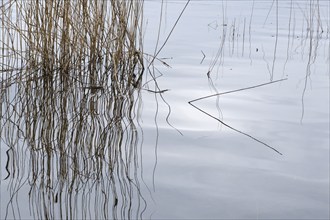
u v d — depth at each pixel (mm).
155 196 2107
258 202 2072
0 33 5348
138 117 3234
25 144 2670
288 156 2609
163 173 2352
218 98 3766
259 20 8508
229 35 6758
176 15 8609
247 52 5785
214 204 2047
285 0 11422
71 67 4129
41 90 3723
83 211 1954
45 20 3955
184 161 2510
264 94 3922
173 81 4277
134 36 4578
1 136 2768
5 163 2412
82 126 3004
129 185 2209
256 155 2615
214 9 9688
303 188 2219
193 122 3168
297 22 8398
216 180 2285
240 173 2373
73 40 4078
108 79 4156
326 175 2371
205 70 4762
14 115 3143
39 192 2117
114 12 4258
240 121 3211
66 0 3973
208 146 2736
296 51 5945
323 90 4109
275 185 2246
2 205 1992
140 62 4609
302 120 3266
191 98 3748
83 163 2443
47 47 4023
